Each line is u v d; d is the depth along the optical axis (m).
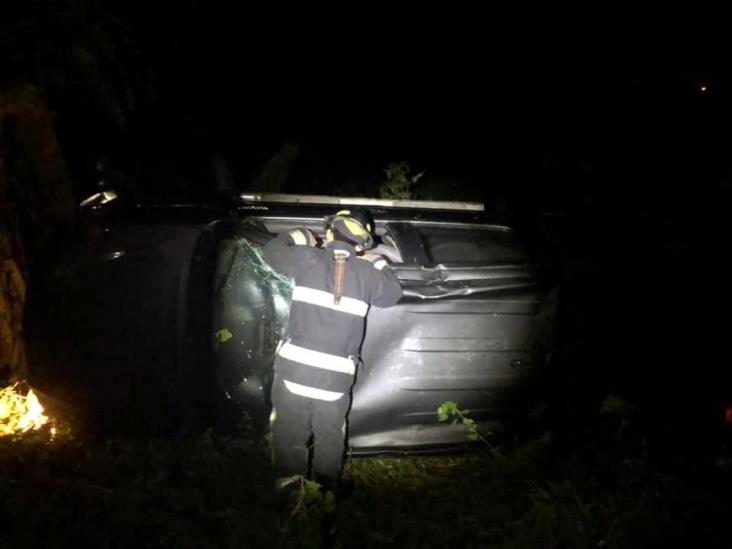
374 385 4.10
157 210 4.50
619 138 9.64
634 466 4.11
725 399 4.27
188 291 4.14
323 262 3.80
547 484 4.16
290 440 3.81
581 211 5.46
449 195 8.92
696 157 8.66
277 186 8.08
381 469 4.46
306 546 3.41
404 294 4.11
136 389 4.21
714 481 4.15
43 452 4.04
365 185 10.00
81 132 7.77
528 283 4.36
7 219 5.07
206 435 4.01
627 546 3.63
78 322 4.37
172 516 3.49
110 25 7.00
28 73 6.23
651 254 4.93
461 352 4.17
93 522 3.40
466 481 4.21
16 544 3.21
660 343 4.60
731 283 4.60
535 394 4.38
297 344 3.77
